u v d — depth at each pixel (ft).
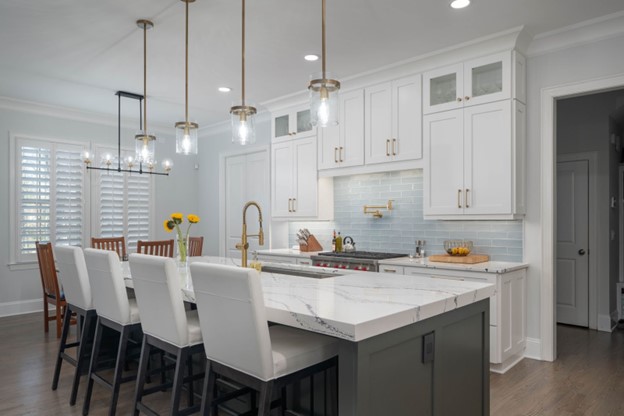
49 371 11.16
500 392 9.74
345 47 12.09
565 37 11.25
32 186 17.85
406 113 13.44
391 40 11.64
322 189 16.31
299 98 16.53
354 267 13.48
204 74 14.24
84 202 19.22
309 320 5.17
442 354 6.24
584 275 15.92
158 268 6.84
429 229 14.20
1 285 17.17
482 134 11.85
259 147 19.90
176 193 22.63
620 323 16.30
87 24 10.56
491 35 11.32
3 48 12.00
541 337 11.82
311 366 5.86
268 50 12.26
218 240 22.17
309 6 9.72
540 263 11.83
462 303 6.55
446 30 11.05
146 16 10.18
